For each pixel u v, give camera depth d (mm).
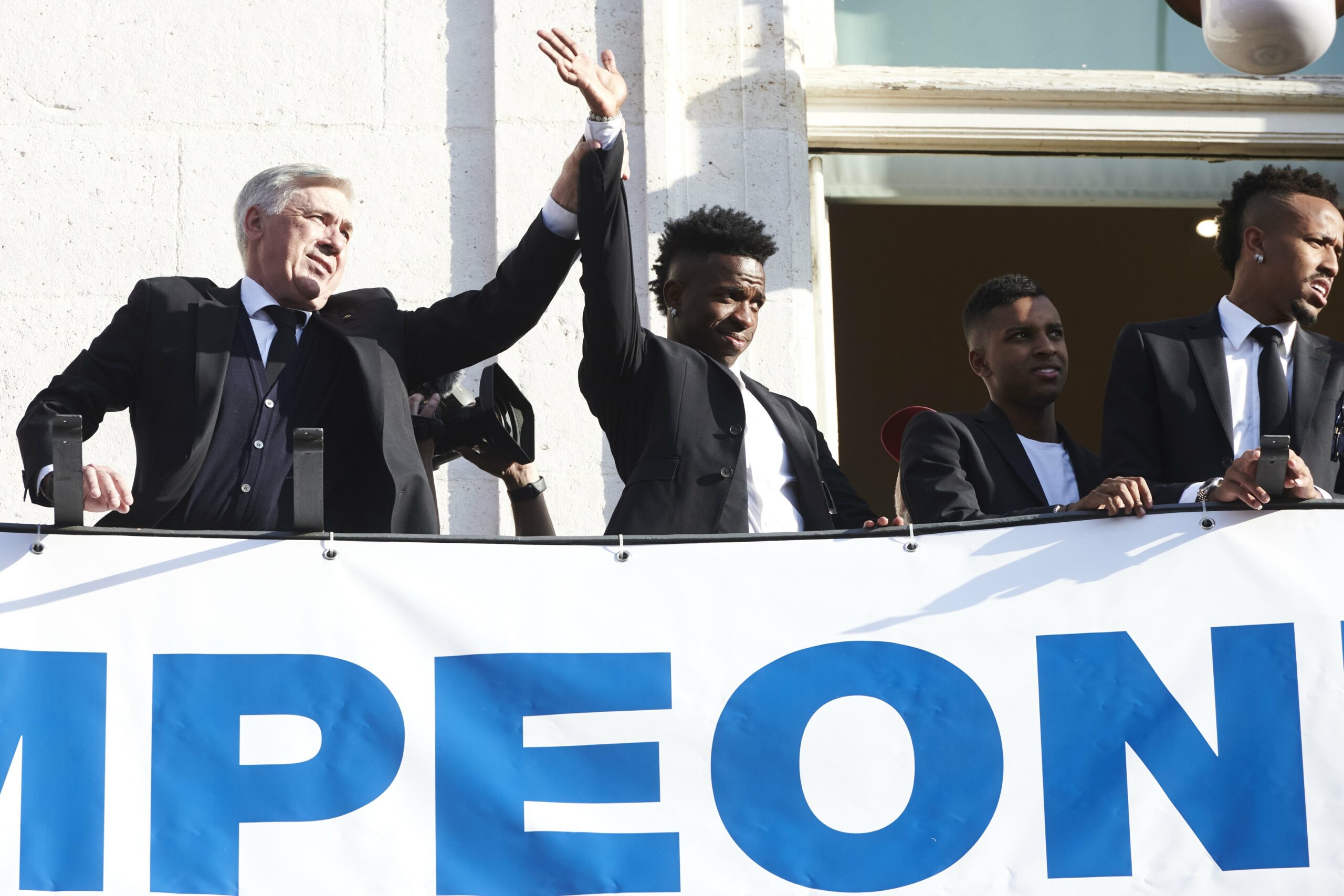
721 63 20578
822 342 20750
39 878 12484
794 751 12961
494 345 15125
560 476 19250
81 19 20234
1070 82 21797
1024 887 12695
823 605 13172
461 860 12750
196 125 20031
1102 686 12977
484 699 12984
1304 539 13109
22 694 12711
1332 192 16078
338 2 20453
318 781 12805
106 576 12945
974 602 13148
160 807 12680
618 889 12750
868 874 12766
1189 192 22328
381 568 13125
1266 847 12680
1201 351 15500
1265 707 12883
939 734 12961
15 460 19016
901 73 21609
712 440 14727
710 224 16016
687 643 13109
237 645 12938
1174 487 13609
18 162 19797
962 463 16438
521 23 20375
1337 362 15602
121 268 19625
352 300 15203
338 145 20062
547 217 14883
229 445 14086
